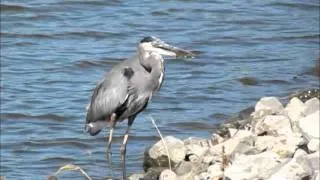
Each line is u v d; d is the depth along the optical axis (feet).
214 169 36.17
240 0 92.32
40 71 69.51
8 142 53.78
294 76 65.57
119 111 42.19
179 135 53.47
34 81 66.95
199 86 64.34
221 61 71.41
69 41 78.38
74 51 75.10
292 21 84.33
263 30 81.41
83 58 72.79
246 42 77.36
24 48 76.18
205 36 79.61
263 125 40.11
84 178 45.03
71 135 54.60
